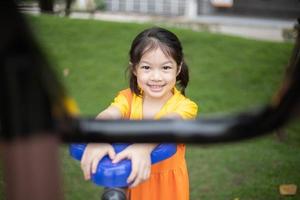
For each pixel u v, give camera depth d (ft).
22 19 1.50
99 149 5.01
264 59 22.86
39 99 1.53
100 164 4.93
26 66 1.50
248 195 11.80
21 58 1.50
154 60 6.42
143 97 7.16
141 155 4.95
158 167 7.08
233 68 21.50
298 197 11.64
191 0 48.80
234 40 25.17
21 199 1.49
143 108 7.09
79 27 25.57
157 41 6.40
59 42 23.56
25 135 1.51
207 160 13.79
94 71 20.61
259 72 21.15
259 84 19.94
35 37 1.52
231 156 14.02
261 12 47.52
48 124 1.55
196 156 14.05
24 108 1.51
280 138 14.93
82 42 23.73
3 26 1.48
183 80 7.29
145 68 6.51
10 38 1.49
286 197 11.68
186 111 6.78
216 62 22.20
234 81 20.15
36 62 1.52
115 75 20.30
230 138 1.77
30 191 1.49
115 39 24.53
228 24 43.52
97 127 1.86
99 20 27.22
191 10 48.85
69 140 1.85
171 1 50.42
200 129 1.80
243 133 1.74
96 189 12.12
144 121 1.89
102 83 19.45
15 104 1.50
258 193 11.89
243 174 12.95
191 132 1.81
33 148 1.52
